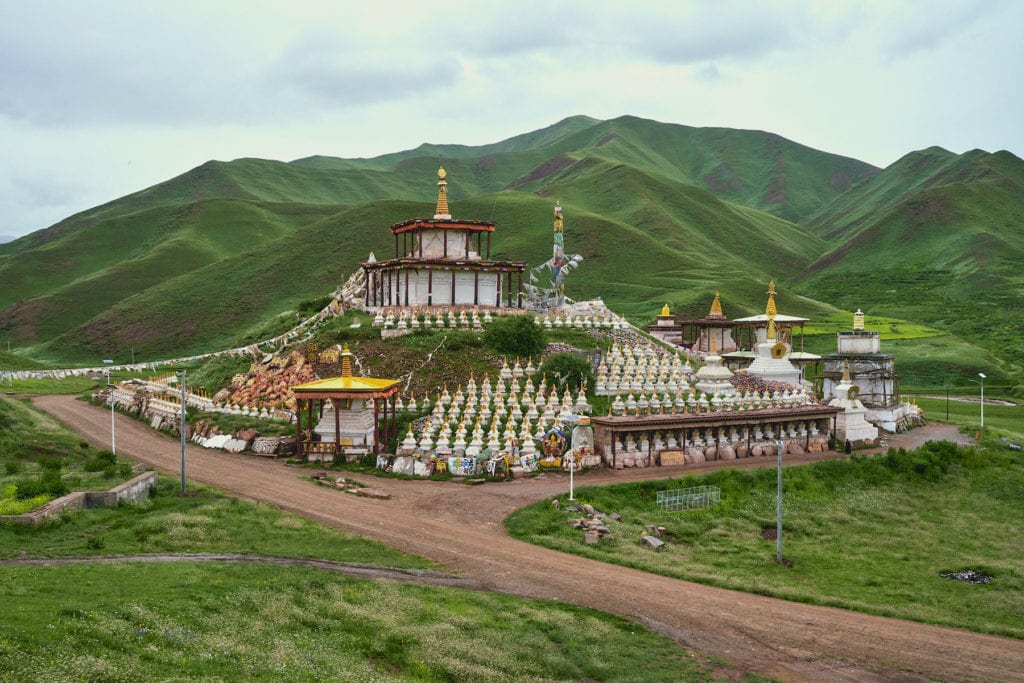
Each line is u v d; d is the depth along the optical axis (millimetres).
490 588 36469
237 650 24594
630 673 29016
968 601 41500
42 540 35938
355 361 76375
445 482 55531
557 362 71875
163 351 185000
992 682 31109
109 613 25172
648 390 73125
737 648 32625
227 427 67625
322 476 56125
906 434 81250
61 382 113375
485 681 26500
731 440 66375
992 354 174500
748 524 52094
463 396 68500
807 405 72625
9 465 49906
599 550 43062
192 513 42531
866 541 51625
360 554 39125
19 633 21922
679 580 40094
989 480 66500
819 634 34812
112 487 44312
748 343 126250
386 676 25312
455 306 91875
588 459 59156
